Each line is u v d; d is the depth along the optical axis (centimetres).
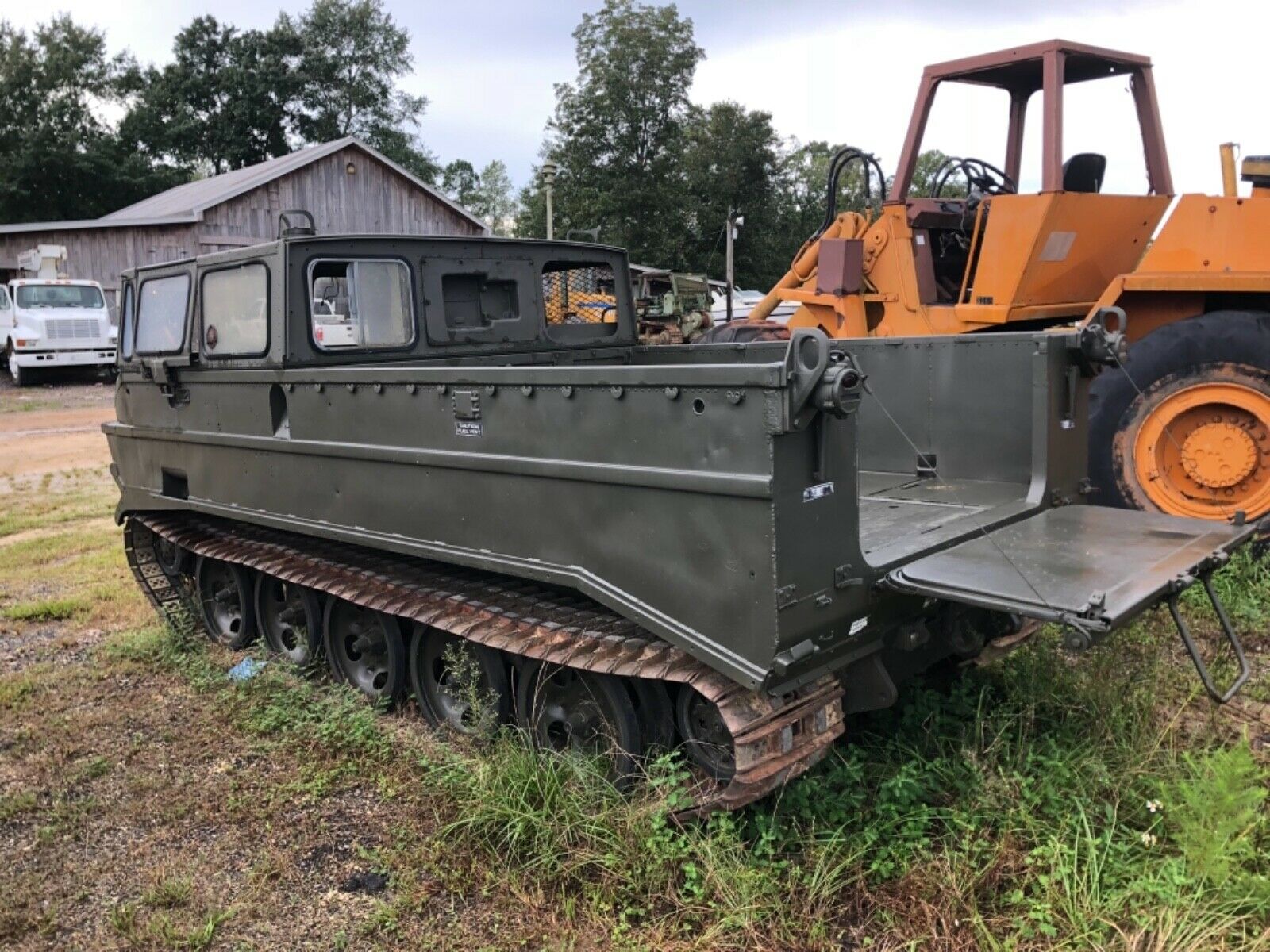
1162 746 376
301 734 456
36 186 3981
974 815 332
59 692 532
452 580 453
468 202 6656
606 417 335
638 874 322
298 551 538
